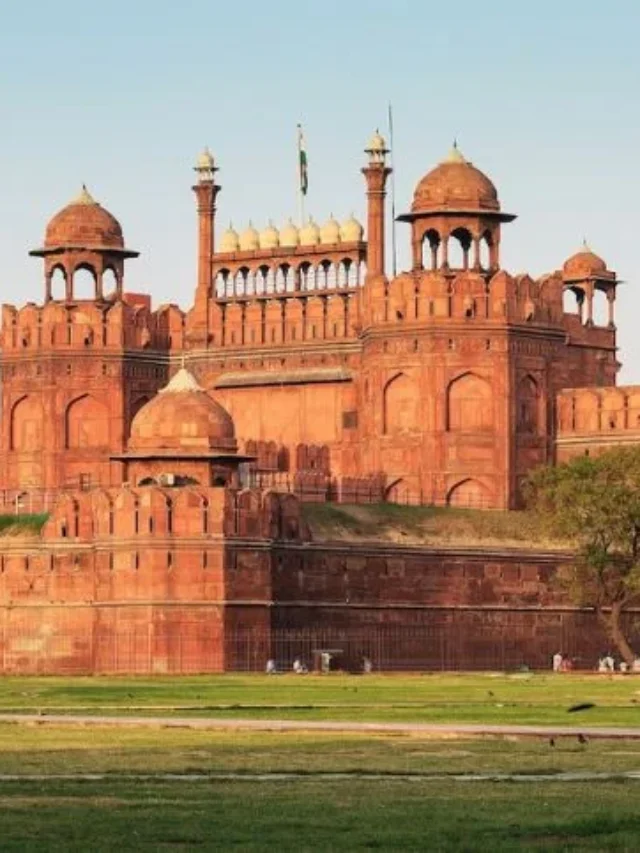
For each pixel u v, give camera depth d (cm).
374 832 5094
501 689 9888
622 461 13312
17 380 15188
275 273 15175
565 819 5247
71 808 5400
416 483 14188
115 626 12450
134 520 12406
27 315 15162
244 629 12394
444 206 14425
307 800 5528
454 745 6700
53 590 12812
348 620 12888
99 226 15338
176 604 12325
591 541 13212
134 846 4928
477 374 14225
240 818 5266
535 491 14012
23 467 15125
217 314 15162
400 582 13138
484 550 13462
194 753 6512
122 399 15062
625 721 7675
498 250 14588
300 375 14775
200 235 15325
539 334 14412
